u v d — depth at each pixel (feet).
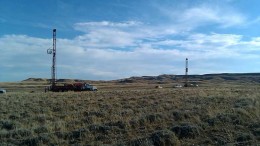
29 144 55.11
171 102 95.40
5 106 87.81
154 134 57.52
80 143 55.88
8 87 331.36
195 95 115.65
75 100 101.96
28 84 445.78
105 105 91.20
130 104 93.09
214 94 125.08
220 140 57.41
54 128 63.93
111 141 56.80
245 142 56.13
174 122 68.64
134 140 55.26
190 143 56.80
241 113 76.18
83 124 67.67
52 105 91.20
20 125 66.64
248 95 119.55
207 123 67.46
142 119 68.18
